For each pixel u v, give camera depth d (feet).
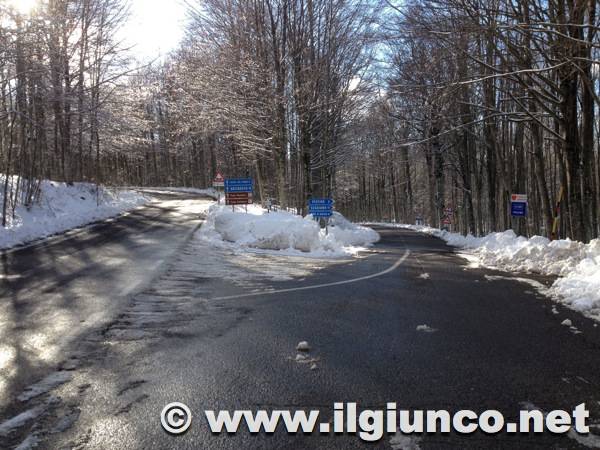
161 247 46.21
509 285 30.83
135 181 237.04
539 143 60.29
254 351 17.08
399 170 211.20
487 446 10.93
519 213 56.49
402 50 73.87
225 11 76.48
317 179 93.56
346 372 15.12
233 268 36.63
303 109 73.56
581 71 37.58
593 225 83.66
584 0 34.94
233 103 75.15
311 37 74.13
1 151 73.15
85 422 11.80
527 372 15.16
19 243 47.44
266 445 10.90
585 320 21.53
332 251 53.21
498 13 40.93
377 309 23.65
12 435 11.14
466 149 96.27
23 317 21.27
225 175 144.87
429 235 108.37
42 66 59.93
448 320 21.54
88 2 85.10
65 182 91.91
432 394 13.56
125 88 98.53
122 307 23.17
